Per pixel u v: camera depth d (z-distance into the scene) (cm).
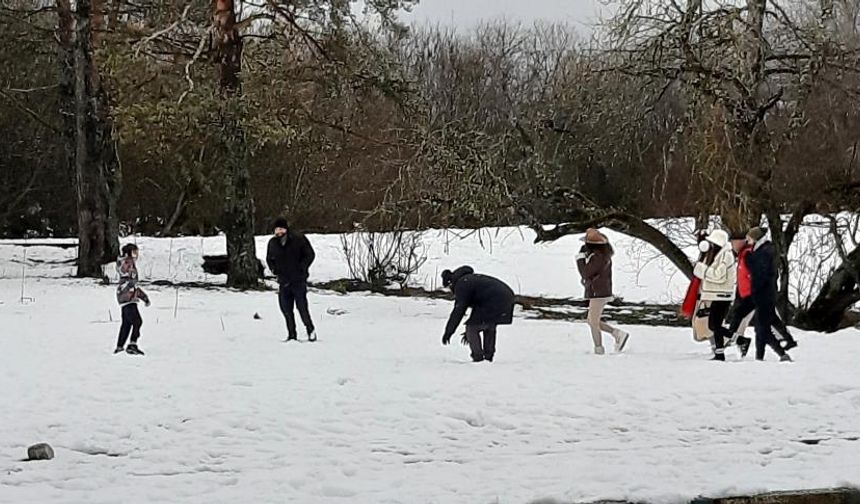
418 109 2656
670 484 715
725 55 2119
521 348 1596
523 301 2634
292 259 1606
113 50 2498
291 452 841
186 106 2423
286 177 4288
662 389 1127
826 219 2408
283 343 1579
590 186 2506
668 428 948
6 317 1911
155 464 798
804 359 1408
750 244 1395
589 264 1499
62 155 4247
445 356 1443
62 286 2655
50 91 3734
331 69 2655
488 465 793
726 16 2092
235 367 1291
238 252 2747
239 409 1005
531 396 1084
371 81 2661
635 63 2184
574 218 2511
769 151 2134
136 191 4566
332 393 1093
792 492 691
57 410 1003
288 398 1064
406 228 2739
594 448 864
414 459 819
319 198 4291
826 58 2044
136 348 1427
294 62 2652
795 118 2097
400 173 2456
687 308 1511
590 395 1088
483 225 2633
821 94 2108
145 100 2480
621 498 679
